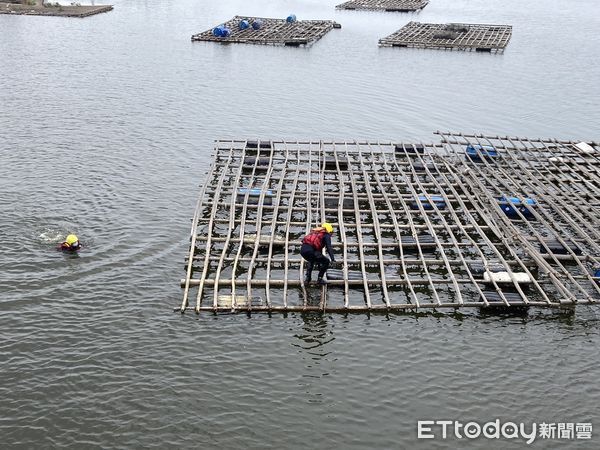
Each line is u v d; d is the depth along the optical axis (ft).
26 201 100.83
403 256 89.35
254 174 114.73
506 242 92.12
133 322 72.08
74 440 55.47
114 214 98.48
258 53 228.84
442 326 74.28
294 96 175.01
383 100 173.99
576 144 132.98
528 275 82.48
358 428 58.34
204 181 111.24
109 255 85.87
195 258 85.71
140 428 57.11
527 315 77.10
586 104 175.73
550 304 77.41
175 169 119.75
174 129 143.64
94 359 65.57
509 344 71.26
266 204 101.76
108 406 59.47
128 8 325.01
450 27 280.72
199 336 70.33
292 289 80.74
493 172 115.75
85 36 243.60
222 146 134.10
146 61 207.51
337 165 115.96
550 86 192.95
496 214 101.09
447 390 63.57
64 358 65.46
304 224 95.30
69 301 75.05
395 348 69.87
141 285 79.51
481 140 145.69
